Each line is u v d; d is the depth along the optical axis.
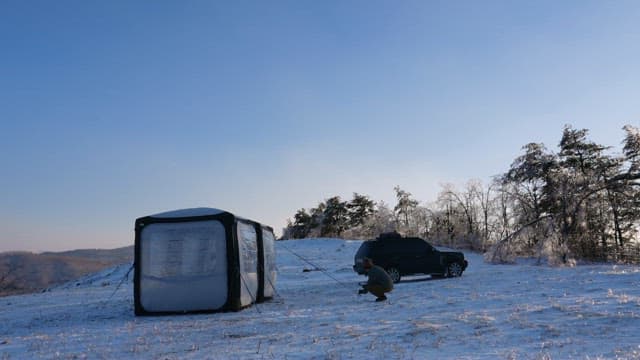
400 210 80.88
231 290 15.95
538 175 54.72
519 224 42.22
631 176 33.38
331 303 17.03
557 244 31.94
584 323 10.26
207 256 16.16
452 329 10.43
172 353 9.49
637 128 36.00
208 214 16.34
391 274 24.48
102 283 38.38
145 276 16.22
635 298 13.12
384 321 12.06
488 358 7.80
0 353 10.37
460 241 63.50
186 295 16.00
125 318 15.82
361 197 99.62
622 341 8.52
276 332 11.42
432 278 26.88
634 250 38.00
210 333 11.76
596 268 26.86
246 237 17.52
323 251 51.12
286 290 23.62
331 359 8.23
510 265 33.75
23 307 21.45
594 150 55.06
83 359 9.34
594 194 34.84
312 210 106.44
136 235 16.44
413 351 8.57
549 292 15.91
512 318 11.25
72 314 17.55
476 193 74.75
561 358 7.56
